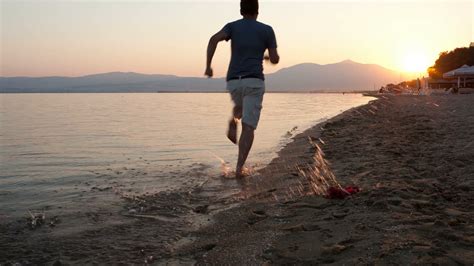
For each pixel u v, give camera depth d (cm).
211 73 499
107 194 446
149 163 647
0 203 415
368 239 259
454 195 360
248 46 495
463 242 249
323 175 475
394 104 2206
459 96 3158
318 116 1791
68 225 342
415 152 588
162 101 4562
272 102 3881
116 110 2591
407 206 322
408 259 228
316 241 269
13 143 938
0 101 4638
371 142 733
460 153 555
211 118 1777
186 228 330
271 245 272
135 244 298
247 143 509
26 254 283
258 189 445
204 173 553
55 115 2083
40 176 555
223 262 257
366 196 359
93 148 843
